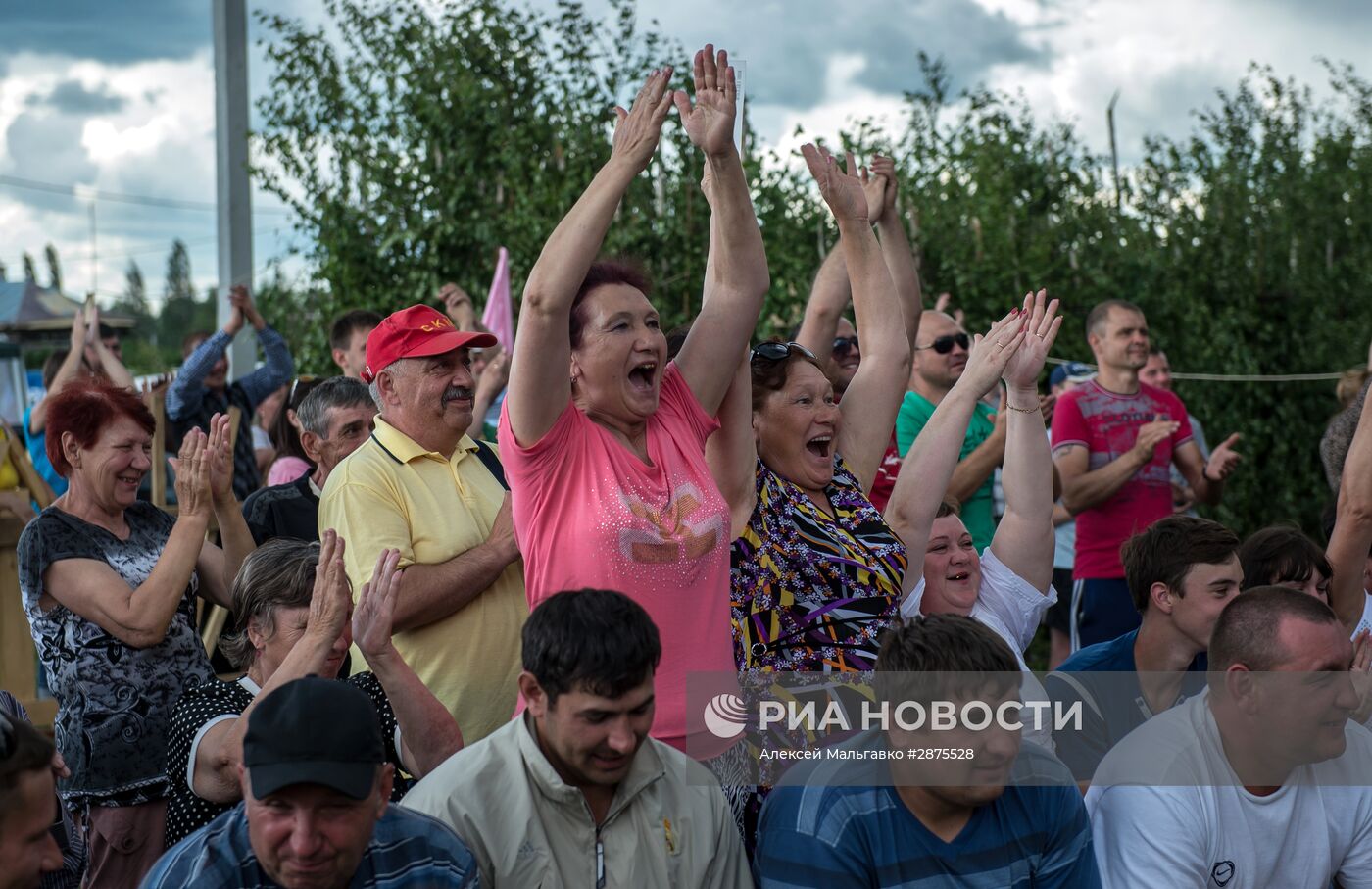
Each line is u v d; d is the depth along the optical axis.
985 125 9.96
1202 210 10.13
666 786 2.69
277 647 3.20
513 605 3.53
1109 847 3.14
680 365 3.12
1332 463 4.88
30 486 5.22
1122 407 6.11
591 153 7.86
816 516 3.25
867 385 3.77
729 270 3.16
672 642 2.84
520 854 2.56
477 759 2.64
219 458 3.99
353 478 3.50
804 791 2.78
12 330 13.74
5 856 2.35
